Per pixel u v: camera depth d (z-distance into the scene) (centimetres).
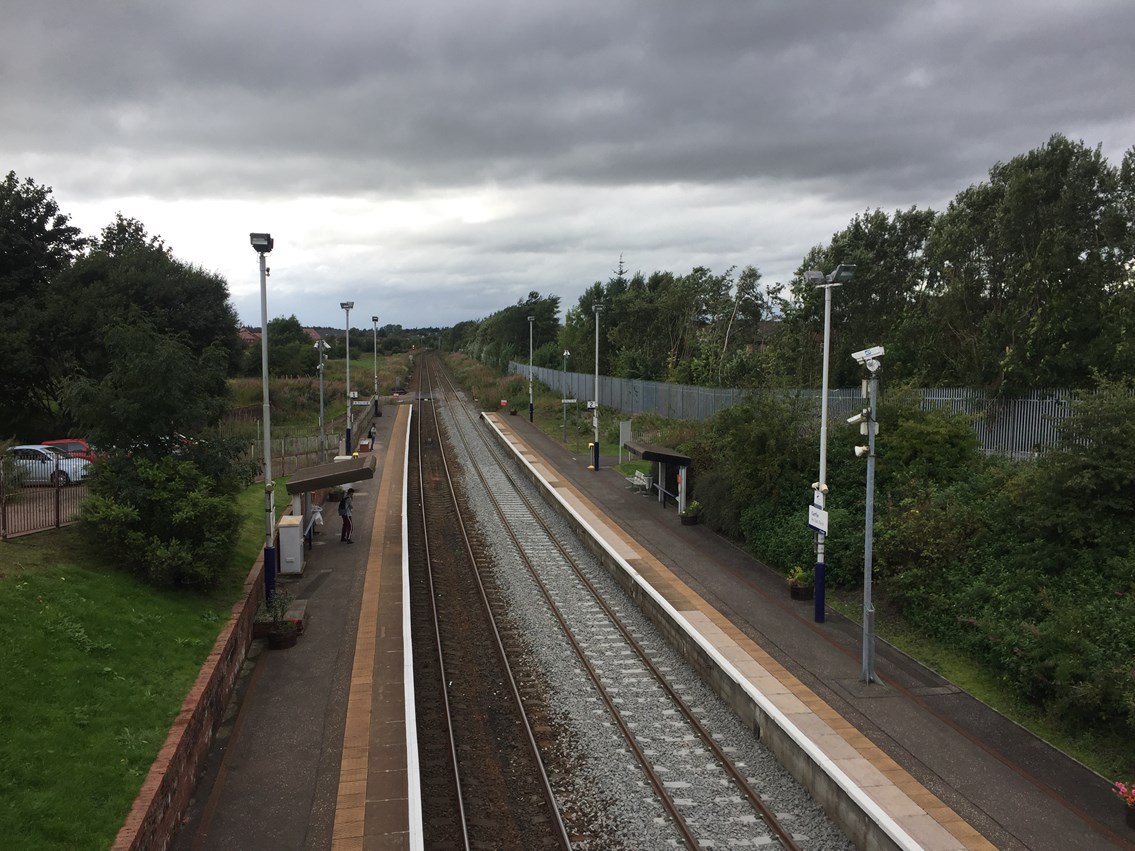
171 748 1058
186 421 1664
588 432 5000
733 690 1435
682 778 1211
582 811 1136
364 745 1269
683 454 2997
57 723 1010
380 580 2178
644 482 3297
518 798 1182
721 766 1248
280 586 2106
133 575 1537
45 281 3697
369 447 4453
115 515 1504
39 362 3325
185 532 1628
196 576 1612
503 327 10375
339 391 6650
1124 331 2270
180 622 1455
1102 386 1731
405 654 1568
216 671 1329
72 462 2397
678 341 6212
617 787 1193
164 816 982
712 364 4562
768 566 2250
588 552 2572
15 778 893
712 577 2148
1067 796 1108
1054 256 2353
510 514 3141
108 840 858
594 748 1315
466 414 6444
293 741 1282
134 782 969
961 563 1759
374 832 1034
